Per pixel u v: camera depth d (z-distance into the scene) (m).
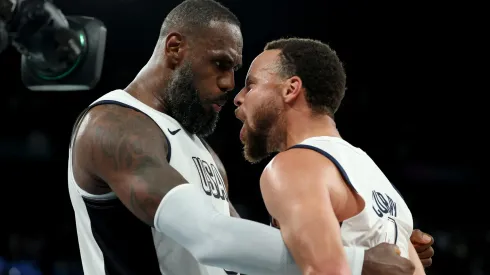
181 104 5.21
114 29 18.02
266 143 4.76
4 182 19.34
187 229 4.34
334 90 4.61
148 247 4.89
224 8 5.42
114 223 4.90
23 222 19.09
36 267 17.06
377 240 4.17
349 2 18.47
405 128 20.75
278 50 4.73
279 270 4.12
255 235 4.18
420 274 4.62
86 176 4.83
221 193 5.34
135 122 4.81
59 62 5.75
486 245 17.61
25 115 19.91
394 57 20.31
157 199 4.41
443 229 19.22
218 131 19.48
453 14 19.17
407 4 18.83
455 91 20.73
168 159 4.91
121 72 18.98
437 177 20.27
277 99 4.60
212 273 5.11
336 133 4.55
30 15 5.43
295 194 3.88
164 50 5.28
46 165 19.64
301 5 18.19
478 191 20.03
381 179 4.57
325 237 3.70
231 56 5.27
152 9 17.58
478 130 20.62
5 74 19.44
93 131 4.76
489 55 20.12
